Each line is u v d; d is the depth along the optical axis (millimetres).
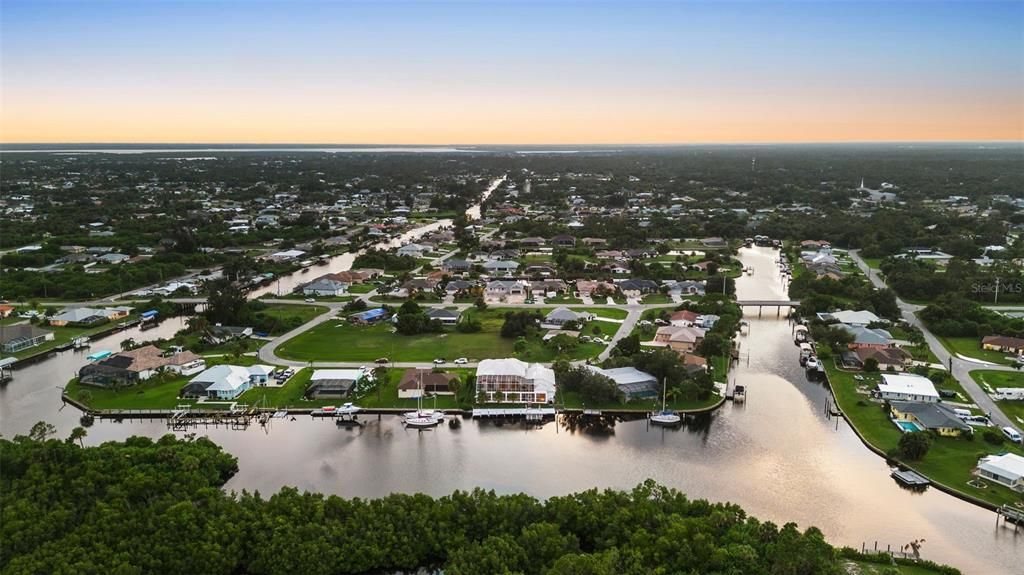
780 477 114812
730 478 114438
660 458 121500
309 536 88688
